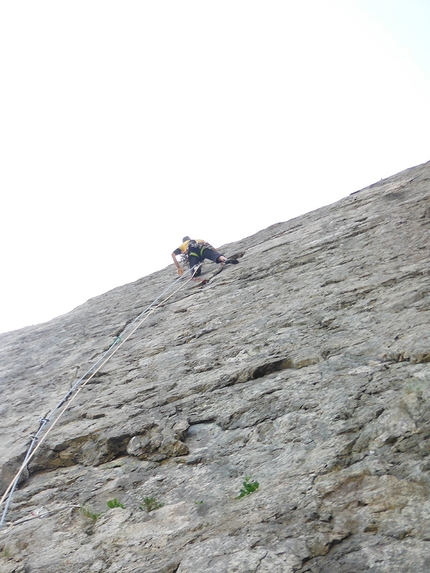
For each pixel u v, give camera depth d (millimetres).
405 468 3730
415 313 5613
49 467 6141
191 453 5137
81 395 7570
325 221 10586
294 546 3455
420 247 7242
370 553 3199
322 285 7480
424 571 2947
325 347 5762
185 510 4371
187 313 9164
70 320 12555
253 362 6133
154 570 3775
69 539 4613
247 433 5016
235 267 10484
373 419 4332
